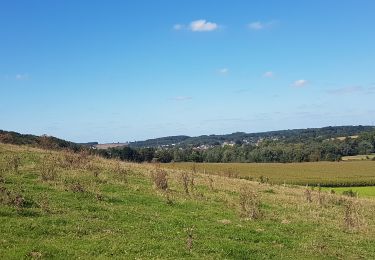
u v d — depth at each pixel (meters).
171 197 30.20
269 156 142.62
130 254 16.41
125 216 22.52
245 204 30.27
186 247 18.38
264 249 20.25
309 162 133.75
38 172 31.72
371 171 107.81
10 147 46.03
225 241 20.47
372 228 29.41
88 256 15.44
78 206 23.00
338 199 41.62
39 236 17.06
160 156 122.75
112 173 37.50
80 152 46.50
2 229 17.05
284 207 33.22
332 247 22.83
